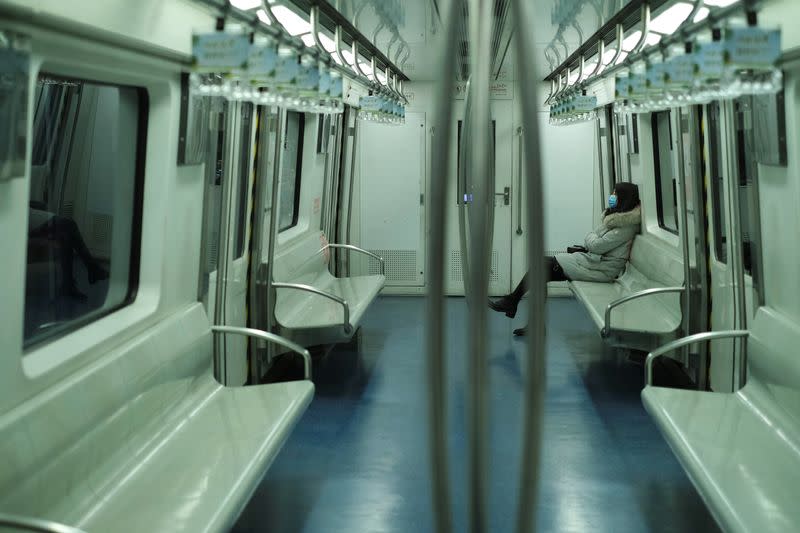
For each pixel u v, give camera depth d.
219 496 2.86
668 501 4.22
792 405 3.49
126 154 3.76
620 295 7.22
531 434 1.01
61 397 2.75
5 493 2.34
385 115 8.02
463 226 1.60
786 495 2.86
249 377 5.76
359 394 6.26
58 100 5.55
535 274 0.99
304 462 4.80
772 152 3.83
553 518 4.00
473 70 1.04
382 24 5.25
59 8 2.38
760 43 2.87
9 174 2.38
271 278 5.77
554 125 10.15
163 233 3.80
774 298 4.03
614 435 5.30
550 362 7.28
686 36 3.47
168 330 3.79
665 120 7.32
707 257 5.50
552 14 4.76
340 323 5.93
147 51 3.25
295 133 7.53
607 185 9.84
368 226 10.57
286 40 3.77
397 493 4.32
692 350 5.62
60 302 5.59
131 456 3.18
